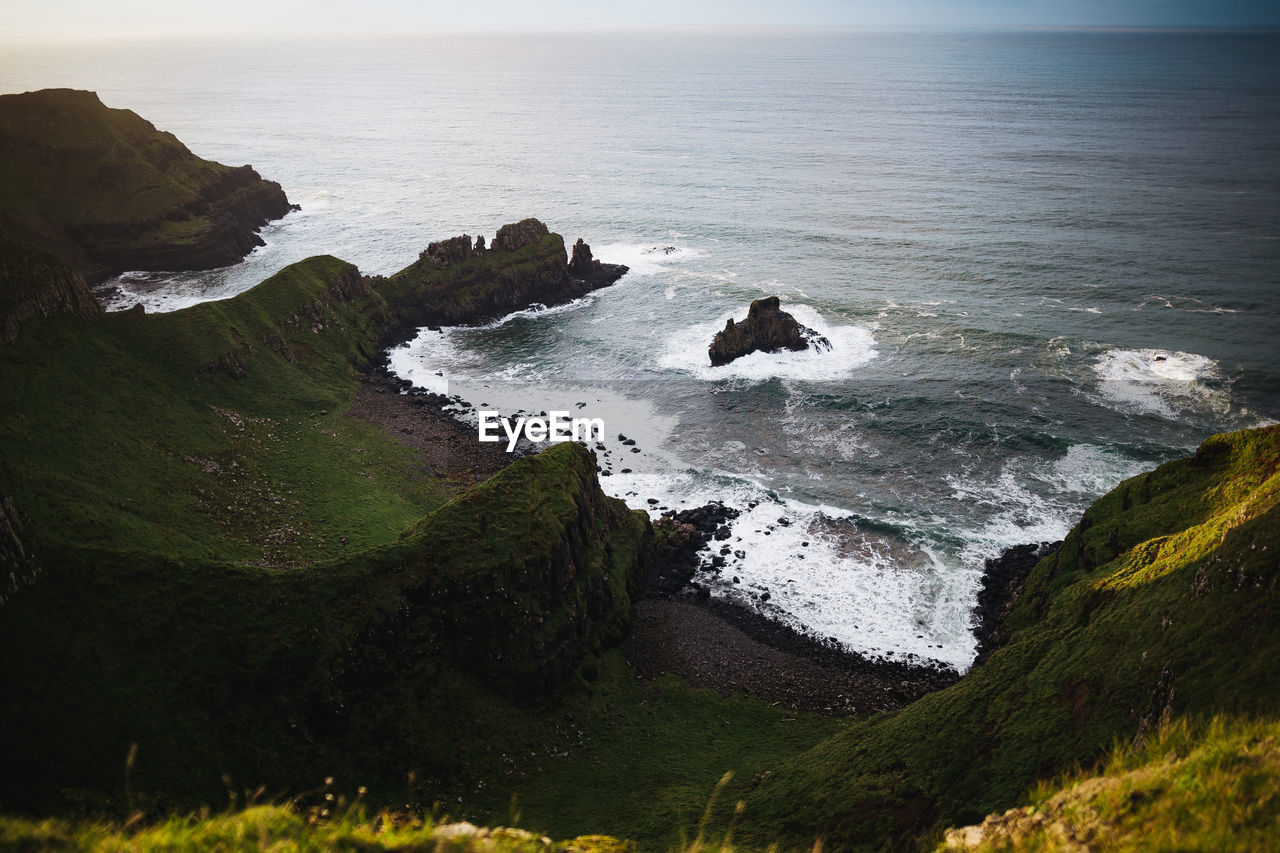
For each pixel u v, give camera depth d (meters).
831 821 40.94
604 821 44.84
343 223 186.88
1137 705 37.16
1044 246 156.12
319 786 46.66
